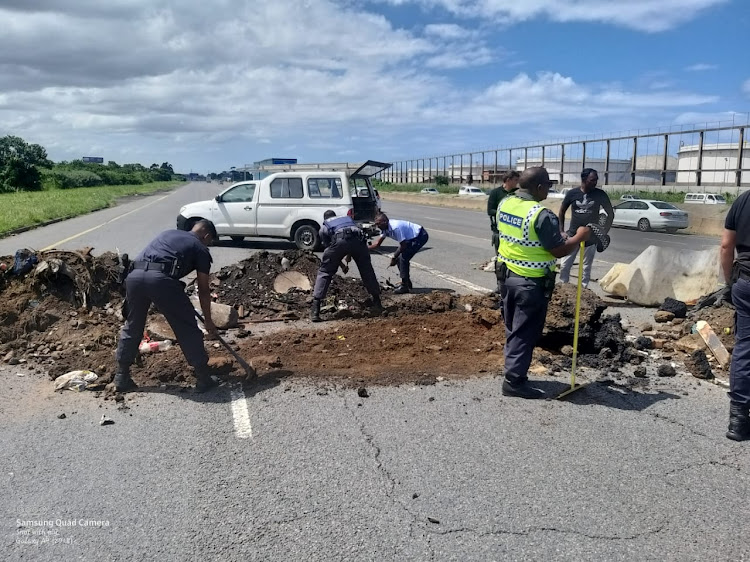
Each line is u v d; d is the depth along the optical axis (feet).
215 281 29.76
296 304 26.91
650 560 9.63
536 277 15.79
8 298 22.41
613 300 30.07
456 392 16.83
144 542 10.09
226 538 10.18
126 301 16.43
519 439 13.88
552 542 10.07
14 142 313.73
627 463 12.75
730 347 20.26
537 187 16.39
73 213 92.79
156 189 293.02
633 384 17.53
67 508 11.07
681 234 82.69
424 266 41.83
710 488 11.77
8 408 15.66
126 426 14.57
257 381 17.53
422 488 11.73
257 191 50.29
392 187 257.14
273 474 12.28
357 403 15.99
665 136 143.74
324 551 9.84
